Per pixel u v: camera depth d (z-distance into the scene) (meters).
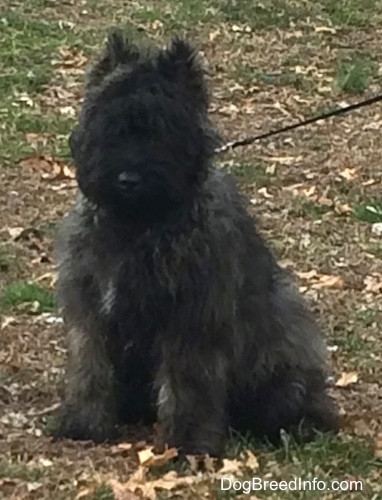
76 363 1.42
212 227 1.35
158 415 1.41
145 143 1.30
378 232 2.26
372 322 1.87
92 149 1.32
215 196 1.36
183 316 1.35
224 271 1.36
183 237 1.33
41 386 1.59
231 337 1.38
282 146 2.73
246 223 1.43
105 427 1.43
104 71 1.36
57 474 1.34
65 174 2.46
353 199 2.42
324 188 2.48
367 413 1.53
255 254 1.44
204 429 1.39
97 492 1.29
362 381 1.65
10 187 2.40
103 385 1.42
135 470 1.35
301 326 1.48
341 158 2.67
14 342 1.73
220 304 1.36
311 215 2.32
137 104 1.30
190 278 1.34
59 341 1.74
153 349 1.38
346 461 1.38
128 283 1.34
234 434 1.45
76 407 1.44
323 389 1.49
